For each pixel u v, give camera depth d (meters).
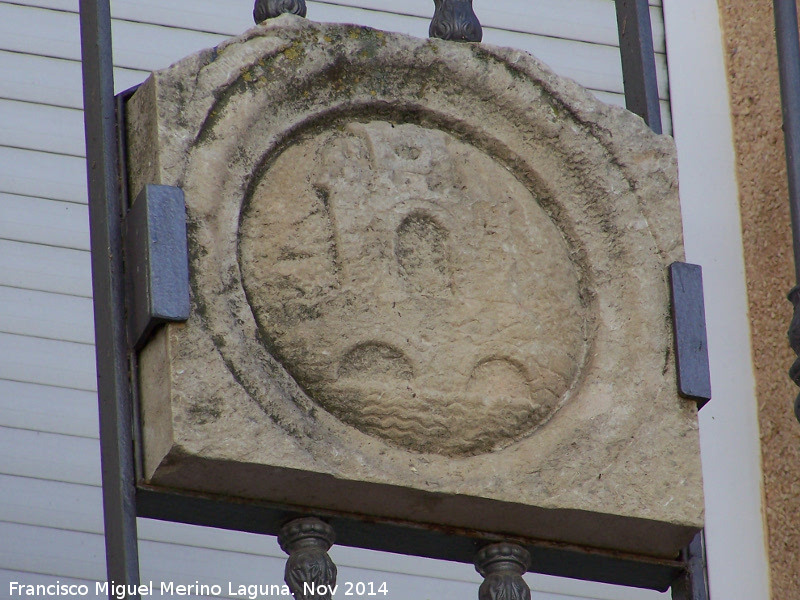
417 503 8.42
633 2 10.83
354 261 8.60
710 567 12.53
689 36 14.48
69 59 13.59
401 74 9.26
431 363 8.57
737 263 13.62
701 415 13.05
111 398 8.16
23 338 12.64
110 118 8.72
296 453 8.06
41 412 12.45
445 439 8.52
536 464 8.60
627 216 9.41
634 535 8.86
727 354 13.27
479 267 8.91
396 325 8.56
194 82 8.61
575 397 8.90
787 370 12.98
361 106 9.12
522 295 8.95
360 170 8.86
